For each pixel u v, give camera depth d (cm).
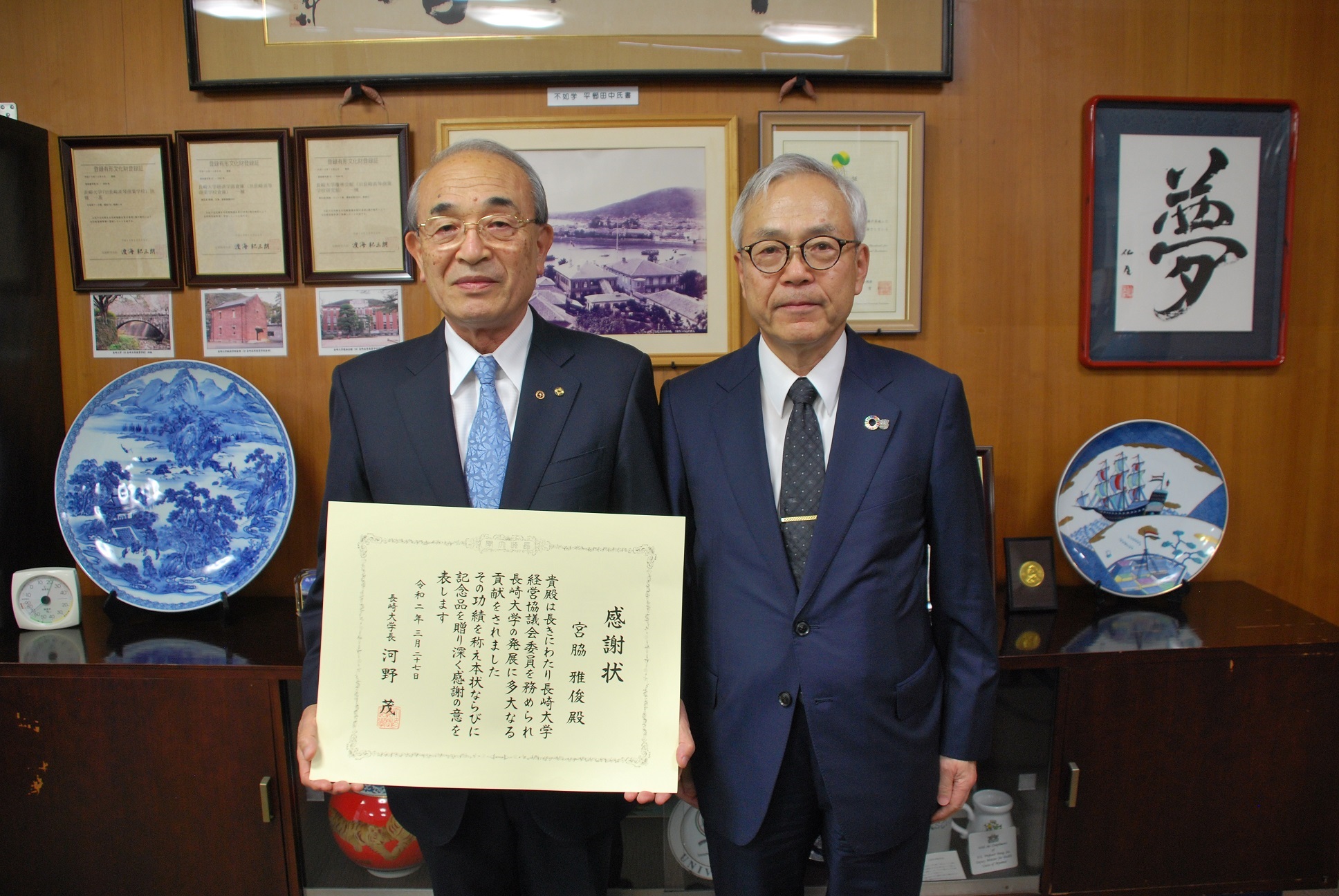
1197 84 162
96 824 134
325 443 164
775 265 101
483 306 98
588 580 97
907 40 156
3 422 148
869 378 109
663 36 155
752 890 108
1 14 157
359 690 98
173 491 157
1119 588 160
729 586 105
